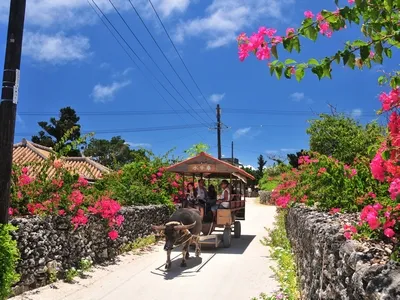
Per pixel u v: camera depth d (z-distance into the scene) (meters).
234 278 8.91
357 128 18.58
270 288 8.02
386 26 3.27
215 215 13.16
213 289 8.02
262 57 3.48
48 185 8.95
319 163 8.46
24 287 7.20
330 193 7.95
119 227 11.63
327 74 3.39
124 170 16.67
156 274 9.30
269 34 3.48
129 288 8.06
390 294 2.44
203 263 10.54
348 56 3.32
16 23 6.31
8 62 6.25
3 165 6.07
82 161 25.06
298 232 8.91
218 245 13.34
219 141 38.00
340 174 7.63
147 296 7.54
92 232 9.98
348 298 3.40
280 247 12.42
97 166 24.33
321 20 3.36
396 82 3.71
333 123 18.78
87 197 10.23
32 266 7.43
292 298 6.71
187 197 13.92
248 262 10.66
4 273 5.65
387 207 3.84
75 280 8.45
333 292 4.12
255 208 32.78
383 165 3.35
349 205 7.08
